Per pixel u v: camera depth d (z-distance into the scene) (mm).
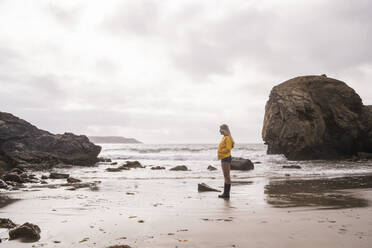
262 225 3973
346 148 29484
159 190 8172
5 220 4098
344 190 7934
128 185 9391
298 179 11070
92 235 3551
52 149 21375
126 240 3309
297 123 27531
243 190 8039
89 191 7945
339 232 3570
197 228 3836
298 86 30828
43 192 7719
